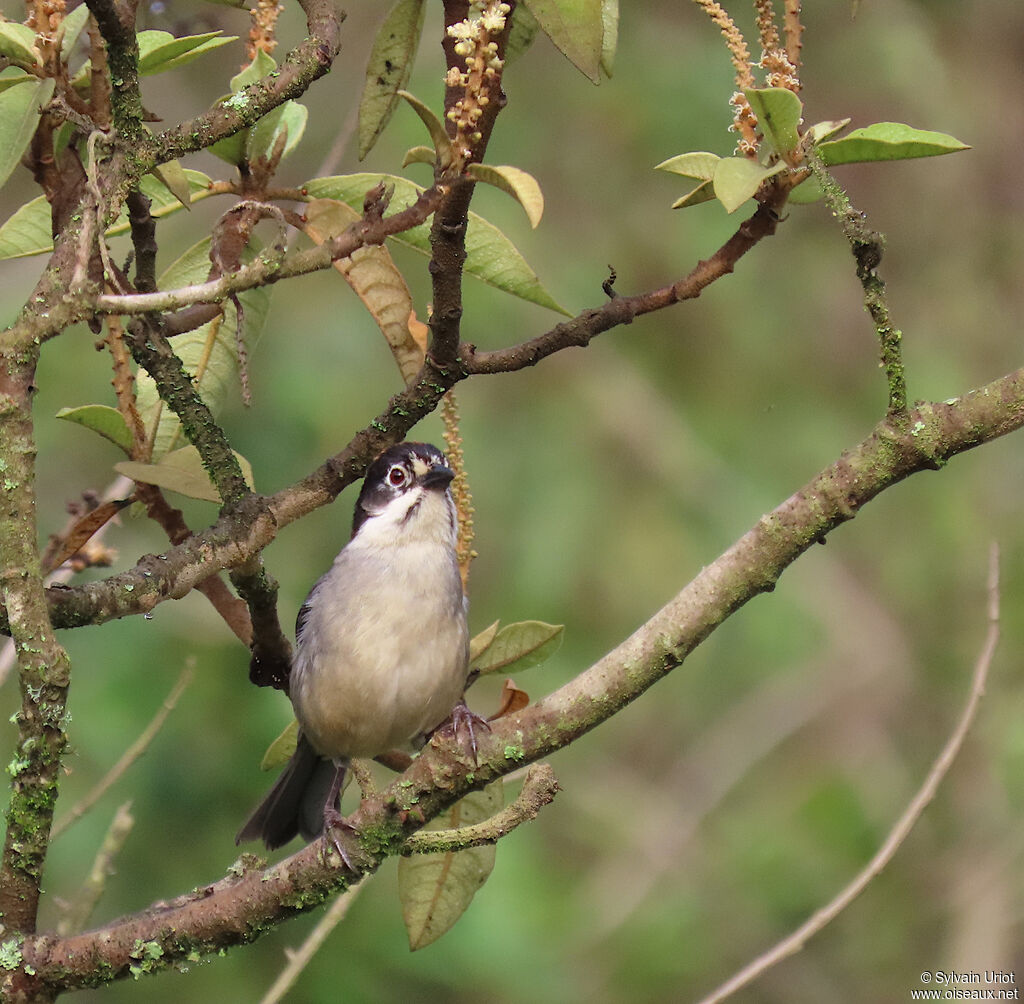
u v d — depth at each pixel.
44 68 5.12
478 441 13.43
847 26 14.69
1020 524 14.70
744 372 14.18
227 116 4.87
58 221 5.42
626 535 13.36
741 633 14.98
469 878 6.06
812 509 4.90
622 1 14.28
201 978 10.67
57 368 12.16
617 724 15.00
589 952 12.97
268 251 4.68
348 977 10.86
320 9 5.02
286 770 7.66
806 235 14.89
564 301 13.43
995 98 15.48
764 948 13.00
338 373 12.77
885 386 14.37
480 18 4.65
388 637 6.89
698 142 13.96
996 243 15.37
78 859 10.40
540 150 13.96
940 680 14.38
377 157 13.45
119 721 10.91
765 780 14.59
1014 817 13.09
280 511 5.24
